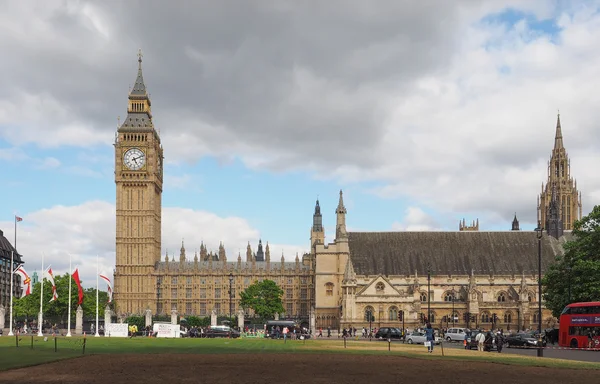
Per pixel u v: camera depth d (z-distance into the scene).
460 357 67.69
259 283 193.25
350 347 87.25
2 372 49.78
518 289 175.00
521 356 72.19
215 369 52.19
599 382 45.72
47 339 96.06
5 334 124.31
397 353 73.12
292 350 76.44
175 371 50.59
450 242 184.75
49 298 175.12
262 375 48.22
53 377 46.66
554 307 111.69
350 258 182.25
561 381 46.19
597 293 101.62
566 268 111.69
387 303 164.50
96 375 47.84
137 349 75.94
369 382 44.72
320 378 46.66
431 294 176.50
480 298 172.12
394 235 187.12
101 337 112.81
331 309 182.00
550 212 189.50
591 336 88.62
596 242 108.88
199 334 123.38
